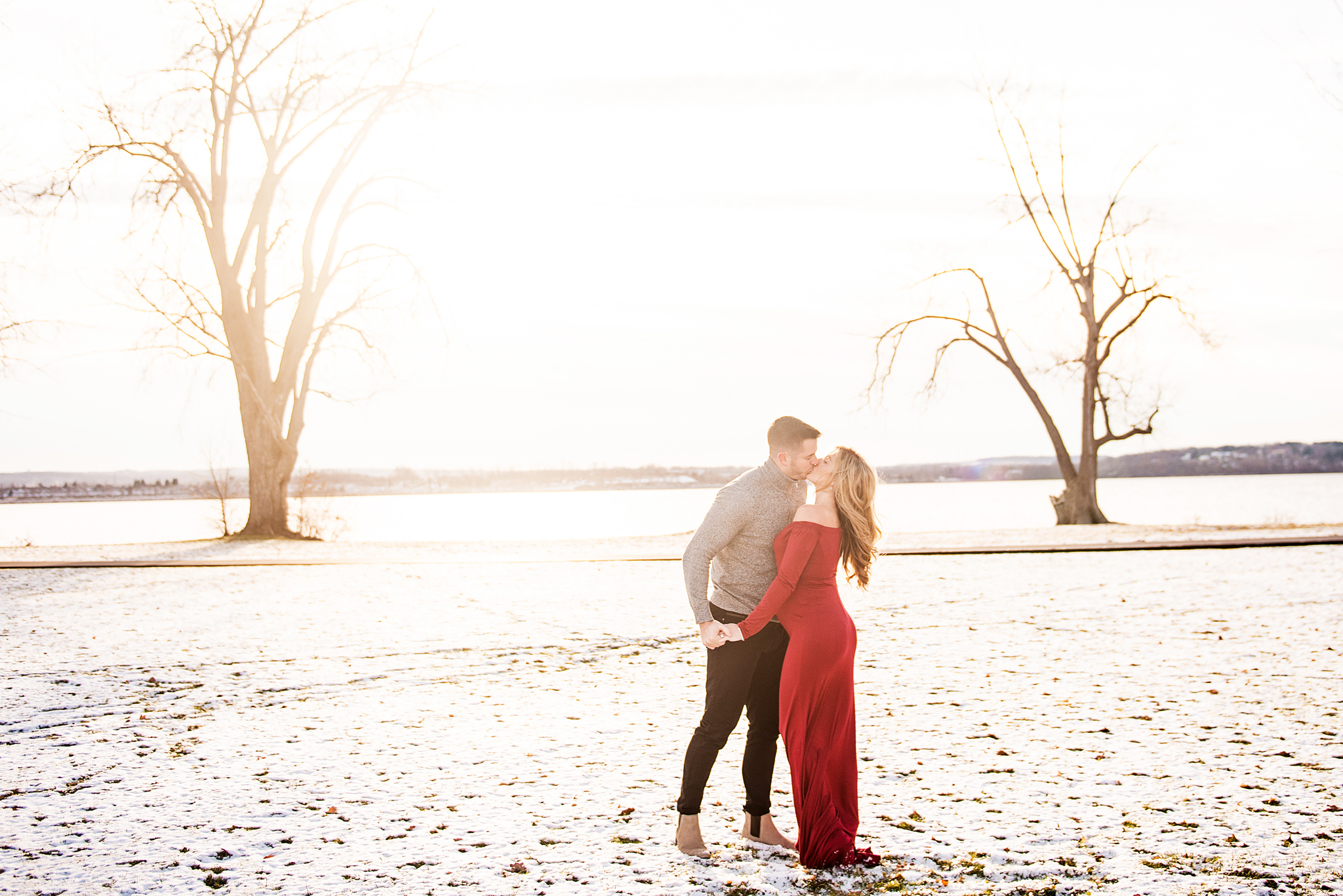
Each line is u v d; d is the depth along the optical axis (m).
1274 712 6.31
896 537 27.41
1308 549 19.39
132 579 16.88
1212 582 14.13
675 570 18.59
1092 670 7.89
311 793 4.85
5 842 4.14
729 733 4.14
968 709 6.59
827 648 4.01
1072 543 23.08
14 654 9.09
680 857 4.00
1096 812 4.47
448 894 3.60
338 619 11.64
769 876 3.79
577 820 4.45
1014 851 4.02
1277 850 3.97
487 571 18.55
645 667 8.46
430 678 7.97
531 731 6.16
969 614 11.49
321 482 31.22
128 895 3.58
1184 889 3.61
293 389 28.98
